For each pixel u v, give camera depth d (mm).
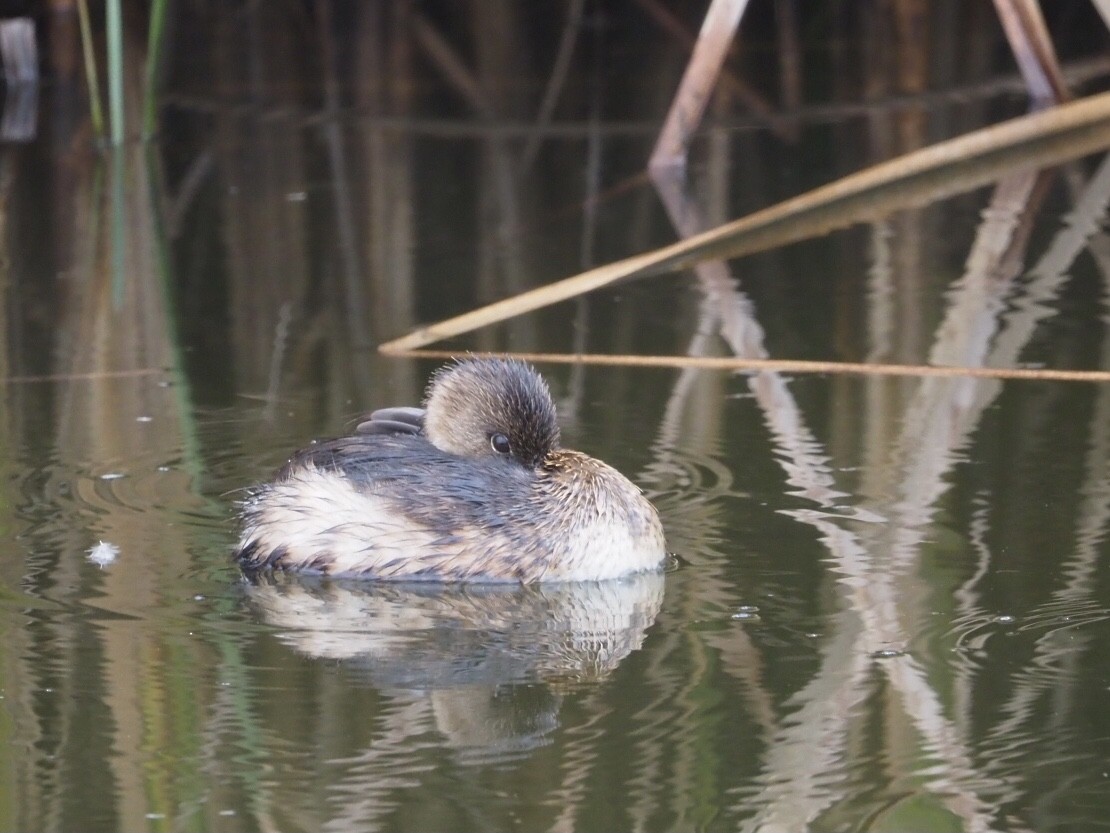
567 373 15984
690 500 12781
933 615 10750
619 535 11727
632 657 10352
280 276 19844
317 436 14328
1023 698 9656
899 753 9086
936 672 10000
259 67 30891
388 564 11852
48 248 21172
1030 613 10719
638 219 21969
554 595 11586
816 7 31156
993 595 11008
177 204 23297
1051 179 23328
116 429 14547
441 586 11820
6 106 28484
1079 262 19094
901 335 16688
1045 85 24703
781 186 23125
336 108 28953
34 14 28906
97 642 10547
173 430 14531
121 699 9766
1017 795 8703
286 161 25719
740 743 9219
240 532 12344
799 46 31156
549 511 11930
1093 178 23250
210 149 26359
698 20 30750
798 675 10008
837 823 8484
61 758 9086
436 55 30453
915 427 14172
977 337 16500
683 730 9375
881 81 29469
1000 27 29922
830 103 28156
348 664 10305
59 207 23094
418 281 19438
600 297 18641
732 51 31125
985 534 11992
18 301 18891
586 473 12070
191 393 15578
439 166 25281
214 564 11836
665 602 11172
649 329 17281
